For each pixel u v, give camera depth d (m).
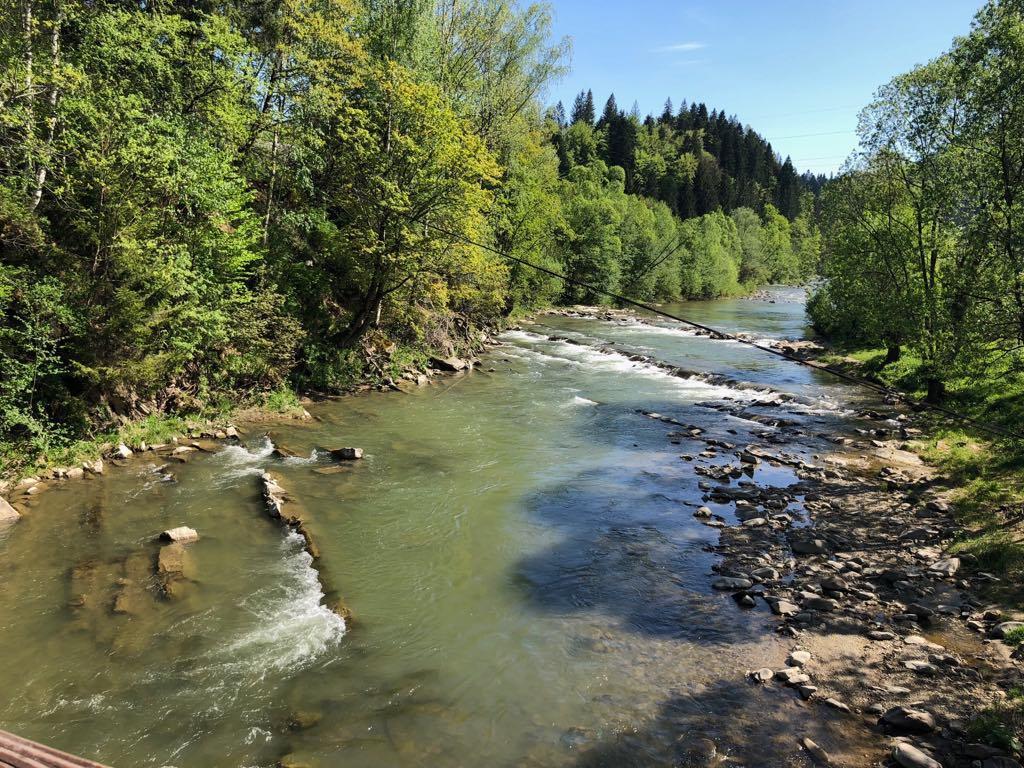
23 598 10.27
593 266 71.81
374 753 7.42
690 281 89.00
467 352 34.97
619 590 11.56
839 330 44.66
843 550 13.22
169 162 17.36
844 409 25.86
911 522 14.59
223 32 21.41
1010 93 18.44
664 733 7.86
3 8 16.97
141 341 17.58
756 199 154.88
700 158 144.88
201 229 19.27
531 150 54.84
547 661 9.40
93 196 16.78
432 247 25.58
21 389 15.08
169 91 20.30
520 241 54.78
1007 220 17.45
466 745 7.60
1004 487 15.96
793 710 8.27
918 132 24.41
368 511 14.60
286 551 12.43
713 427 23.03
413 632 10.04
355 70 26.23
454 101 35.12
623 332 49.34
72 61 18.34
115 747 7.34
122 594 10.53
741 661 9.42
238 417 20.91
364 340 28.17
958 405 23.86
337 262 27.98
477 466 18.05
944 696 8.45
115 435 17.39
